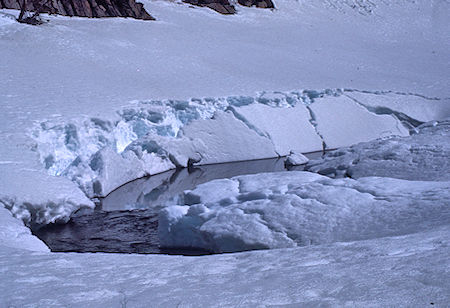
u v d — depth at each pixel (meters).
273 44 32.53
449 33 42.62
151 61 23.86
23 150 12.01
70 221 10.88
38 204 9.80
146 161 15.78
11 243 6.85
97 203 12.45
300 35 35.91
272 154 18.88
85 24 27.73
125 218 11.20
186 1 37.62
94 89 18.20
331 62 30.36
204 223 7.67
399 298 2.63
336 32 38.59
